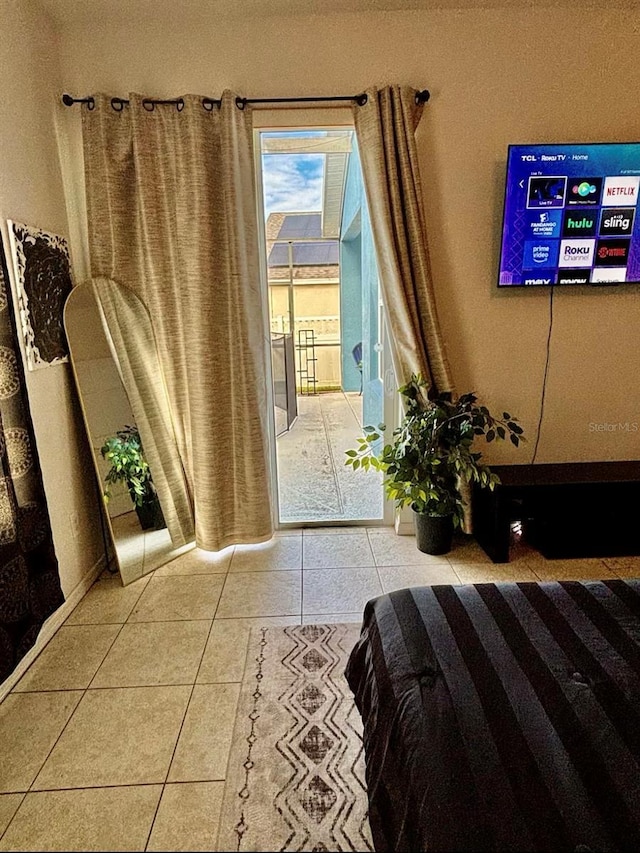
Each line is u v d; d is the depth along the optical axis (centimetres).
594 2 253
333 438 530
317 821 140
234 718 177
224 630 226
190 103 249
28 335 220
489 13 258
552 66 264
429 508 279
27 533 203
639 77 266
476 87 265
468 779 98
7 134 210
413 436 267
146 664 206
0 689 187
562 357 294
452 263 282
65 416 251
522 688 120
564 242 267
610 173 258
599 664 127
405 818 100
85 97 260
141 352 280
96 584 269
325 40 260
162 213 265
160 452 288
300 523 326
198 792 150
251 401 282
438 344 274
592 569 270
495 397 298
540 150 254
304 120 268
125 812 145
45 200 240
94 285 262
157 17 253
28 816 146
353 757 160
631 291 286
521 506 270
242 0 241
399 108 253
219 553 296
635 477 272
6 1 212
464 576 266
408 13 257
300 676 196
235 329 275
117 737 171
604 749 103
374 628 154
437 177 273
